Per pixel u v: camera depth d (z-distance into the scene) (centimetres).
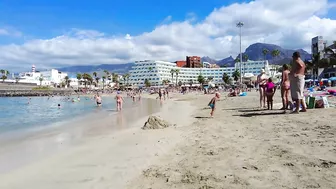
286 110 1330
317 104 1303
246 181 485
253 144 746
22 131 1536
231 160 620
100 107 3619
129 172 619
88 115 2423
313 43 11925
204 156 685
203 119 1490
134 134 1172
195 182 508
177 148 823
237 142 798
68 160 783
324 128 833
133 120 1802
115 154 810
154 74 18712
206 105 2920
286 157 592
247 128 999
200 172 561
